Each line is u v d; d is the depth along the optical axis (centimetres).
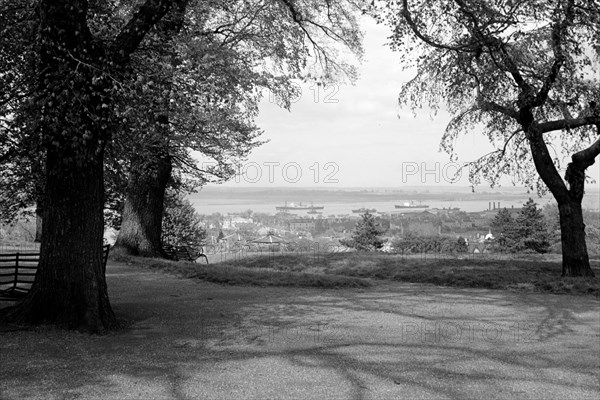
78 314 841
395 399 603
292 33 1755
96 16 938
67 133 787
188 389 605
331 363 734
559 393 653
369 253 2275
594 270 1750
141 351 752
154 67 888
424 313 1141
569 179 1616
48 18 784
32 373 634
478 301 1309
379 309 1169
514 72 1495
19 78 822
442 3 1321
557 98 1623
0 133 812
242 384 630
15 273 1109
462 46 1339
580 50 1419
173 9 995
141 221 2131
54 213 858
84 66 778
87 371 652
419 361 765
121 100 809
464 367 745
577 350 859
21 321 840
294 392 610
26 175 989
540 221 3459
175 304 1148
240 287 1447
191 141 1845
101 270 880
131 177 2109
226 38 1872
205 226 3669
